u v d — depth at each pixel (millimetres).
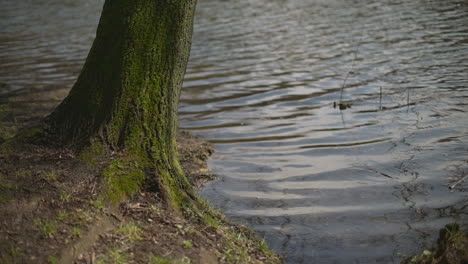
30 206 5391
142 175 6094
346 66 15125
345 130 10438
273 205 7484
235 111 11945
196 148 9508
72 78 14625
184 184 6410
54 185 5730
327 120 11086
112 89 6258
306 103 12289
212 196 7742
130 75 6230
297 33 19922
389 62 15133
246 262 5590
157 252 5250
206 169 8719
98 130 6254
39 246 4918
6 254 4746
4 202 5367
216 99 12867
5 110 11516
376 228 6754
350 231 6711
